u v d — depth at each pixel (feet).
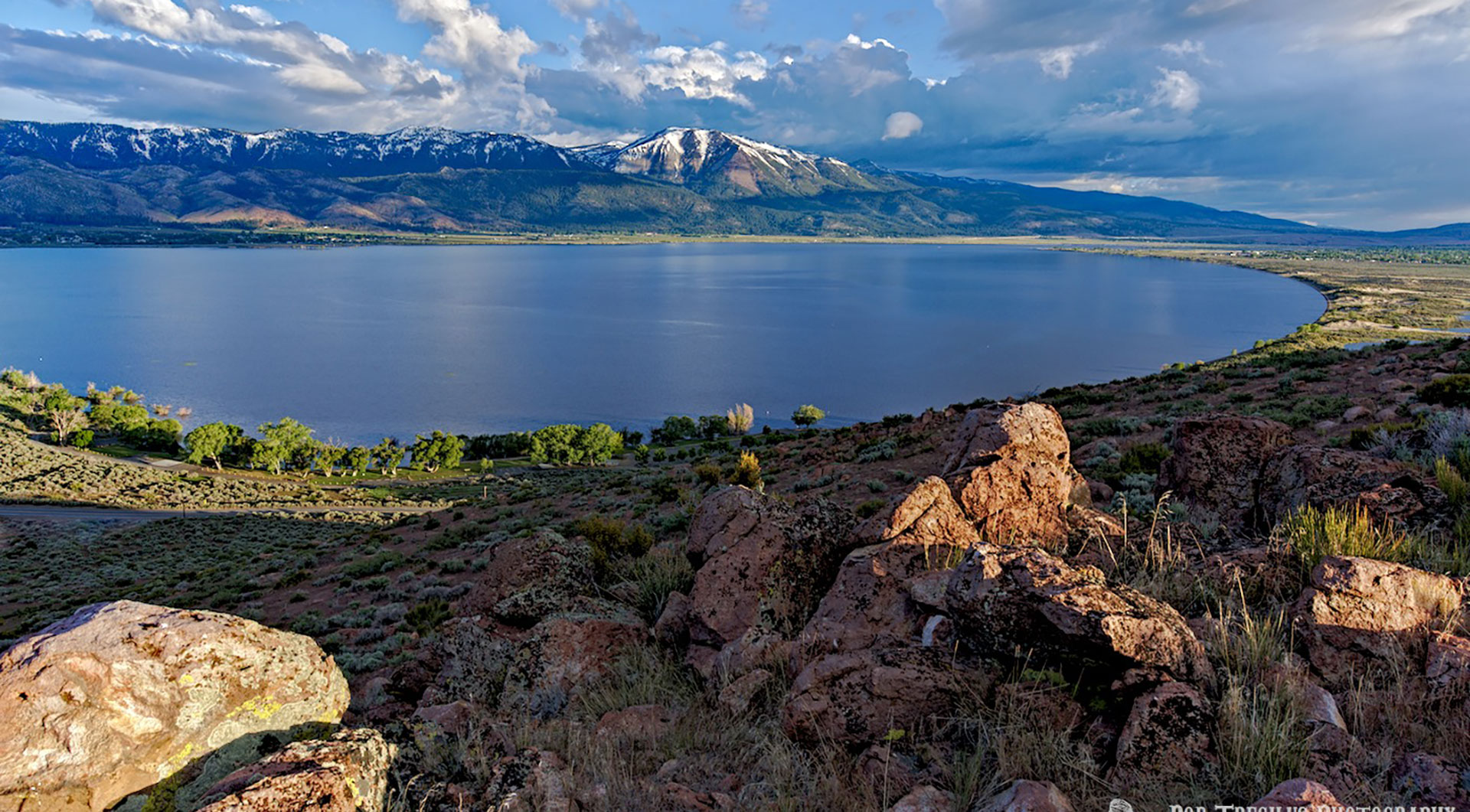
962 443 29.76
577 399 556.92
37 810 10.98
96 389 511.81
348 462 336.90
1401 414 67.21
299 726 14.21
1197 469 28.81
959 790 12.02
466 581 77.46
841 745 14.08
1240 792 11.23
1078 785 11.82
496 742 15.72
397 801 13.30
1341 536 18.22
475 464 351.46
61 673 11.57
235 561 130.52
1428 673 13.35
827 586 22.43
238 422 486.79
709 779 14.24
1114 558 20.16
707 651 20.92
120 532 182.60
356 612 68.23
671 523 69.87
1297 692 12.94
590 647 21.15
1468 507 20.71
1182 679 13.07
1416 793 10.85
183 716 12.46
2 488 243.19
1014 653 14.26
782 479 91.97
